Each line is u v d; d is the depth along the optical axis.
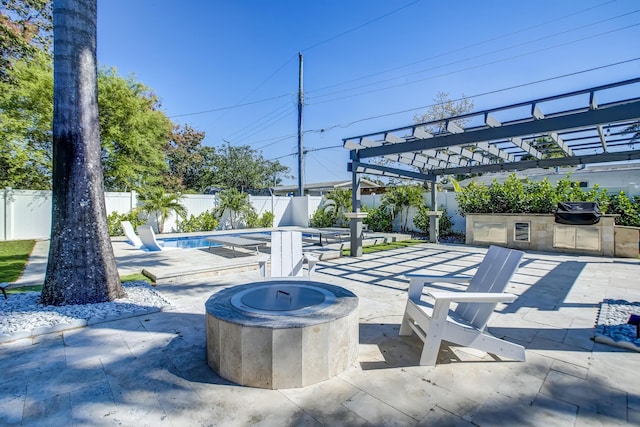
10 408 2.13
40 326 3.43
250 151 26.66
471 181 12.89
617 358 2.88
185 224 14.50
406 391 2.35
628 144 7.33
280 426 1.96
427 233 13.15
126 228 9.85
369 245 10.70
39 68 11.23
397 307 4.34
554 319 3.88
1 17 10.73
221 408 2.14
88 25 4.20
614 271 6.68
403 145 7.03
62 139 4.09
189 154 23.73
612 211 9.25
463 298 2.59
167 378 2.52
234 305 2.80
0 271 6.28
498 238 10.50
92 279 4.25
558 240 9.38
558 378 2.54
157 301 4.43
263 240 9.05
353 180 8.27
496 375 2.59
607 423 1.99
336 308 2.75
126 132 13.25
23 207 11.52
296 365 2.37
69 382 2.46
